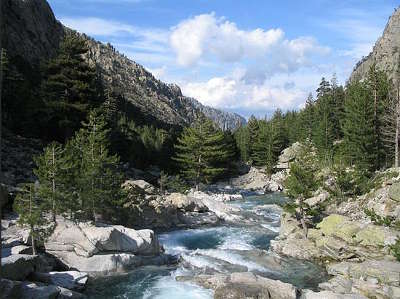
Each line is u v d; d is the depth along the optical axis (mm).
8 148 51844
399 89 65375
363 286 26859
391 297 25297
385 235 34312
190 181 84375
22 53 100062
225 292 25375
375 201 46000
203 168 77562
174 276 30438
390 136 71438
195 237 43812
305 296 25641
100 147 39844
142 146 86500
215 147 76562
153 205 48062
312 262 34844
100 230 31750
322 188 56969
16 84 63500
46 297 23344
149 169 84375
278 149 110875
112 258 31234
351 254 33906
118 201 39000
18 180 43906
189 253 36281
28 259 26156
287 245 37812
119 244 32344
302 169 41594
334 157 81375
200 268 32562
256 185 95625
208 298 26203
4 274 23781
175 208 50312
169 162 89375
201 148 76188
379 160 69125
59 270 30391
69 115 58438
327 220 39688
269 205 66125
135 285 28625
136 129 109688
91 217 37781
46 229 30406
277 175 103125
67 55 58438
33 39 109250
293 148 111250
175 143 97438
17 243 30047
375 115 68750
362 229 36094
